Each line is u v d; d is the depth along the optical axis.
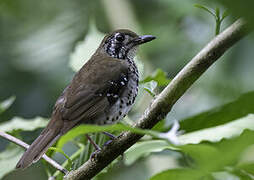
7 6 15.35
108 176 12.84
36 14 15.40
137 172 12.96
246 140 3.21
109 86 8.61
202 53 5.89
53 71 13.88
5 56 14.31
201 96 11.53
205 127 6.62
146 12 14.69
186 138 6.19
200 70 5.90
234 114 6.23
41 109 13.66
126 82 8.80
